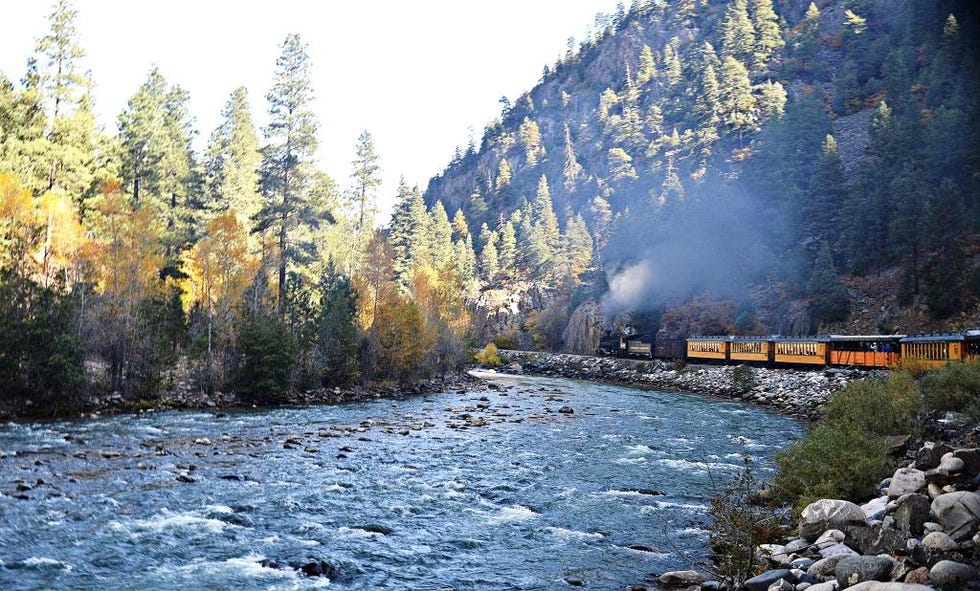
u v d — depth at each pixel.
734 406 49.12
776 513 16.58
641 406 48.22
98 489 18.62
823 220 93.69
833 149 96.12
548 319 120.62
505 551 14.62
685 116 171.50
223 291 51.09
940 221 68.00
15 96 54.06
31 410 34.59
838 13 185.38
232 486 19.69
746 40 172.88
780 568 11.82
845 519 12.95
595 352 99.06
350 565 13.47
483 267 148.62
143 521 15.86
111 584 12.08
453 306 86.81
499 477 22.33
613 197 163.62
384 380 59.50
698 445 29.72
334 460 24.42
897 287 75.38
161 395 41.56
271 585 12.23
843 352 56.03
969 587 9.17
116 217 46.69
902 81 125.69
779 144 105.81
